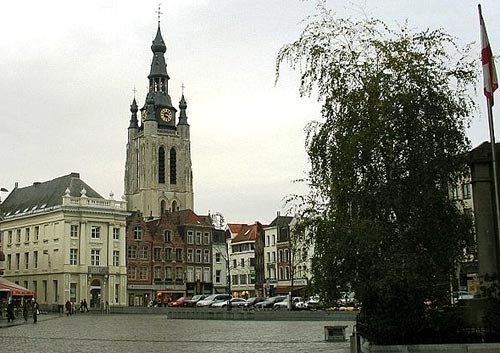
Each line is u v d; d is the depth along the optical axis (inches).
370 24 918.4
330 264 851.4
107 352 1087.6
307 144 924.0
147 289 4215.1
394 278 812.6
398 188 864.9
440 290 861.2
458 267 925.8
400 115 861.2
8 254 4168.3
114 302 3892.7
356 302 899.4
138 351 1097.4
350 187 862.5
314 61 917.8
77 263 3774.6
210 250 4606.3
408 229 873.5
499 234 816.3
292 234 912.3
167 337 1433.3
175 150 6614.2
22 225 4087.1
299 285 4168.3
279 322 2042.3
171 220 4453.7
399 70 880.9
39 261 3909.9
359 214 870.4
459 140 888.3
